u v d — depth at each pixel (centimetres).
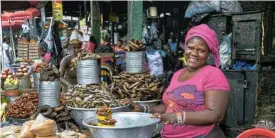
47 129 185
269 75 405
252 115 405
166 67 701
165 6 769
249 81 409
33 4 673
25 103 261
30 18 695
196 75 179
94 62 259
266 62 410
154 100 268
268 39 403
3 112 292
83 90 243
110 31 856
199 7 490
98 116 177
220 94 170
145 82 273
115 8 870
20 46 743
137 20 475
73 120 240
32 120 210
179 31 744
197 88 175
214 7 468
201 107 175
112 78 298
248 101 411
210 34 178
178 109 182
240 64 441
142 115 196
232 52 446
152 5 760
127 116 195
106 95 240
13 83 407
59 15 663
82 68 257
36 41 745
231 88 430
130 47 279
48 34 673
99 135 172
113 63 549
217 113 167
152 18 751
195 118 166
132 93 267
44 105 236
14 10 690
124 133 168
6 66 686
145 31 723
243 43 428
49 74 239
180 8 764
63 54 664
